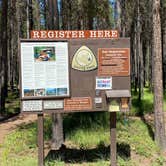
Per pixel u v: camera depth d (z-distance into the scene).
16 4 30.12
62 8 28.03
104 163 8.37
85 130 11.20
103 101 7.67
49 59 7.55
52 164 8.27
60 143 9.98
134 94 28.33
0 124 14.92
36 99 7.58
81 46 7.61
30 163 8.39
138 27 28.69
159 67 10.02
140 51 31.89
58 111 7.64
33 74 7.54
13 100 25.75
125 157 8.73
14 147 10.11
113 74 7.66
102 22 31.42
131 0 23.47
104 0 21.81
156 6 9.84
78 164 8.41
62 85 7.61
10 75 43.03
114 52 7.65
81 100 7.66
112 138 7.85
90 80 7.65
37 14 28.23
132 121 13.57
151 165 8.48
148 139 10.67
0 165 8.37
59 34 7.62
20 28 35.09
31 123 14.20
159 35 9.91
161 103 10.08
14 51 43.91
